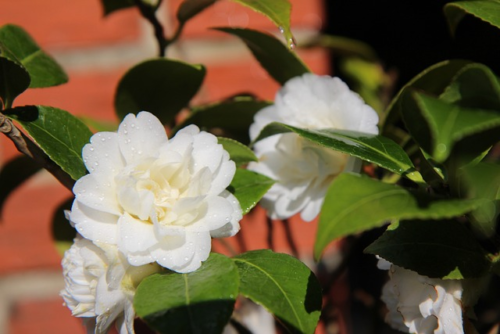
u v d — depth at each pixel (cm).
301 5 70
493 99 45
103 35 71
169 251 44
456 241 45
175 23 70
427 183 45
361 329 70
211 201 45
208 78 71
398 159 46
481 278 46
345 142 46
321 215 40
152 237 43
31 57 52
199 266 44
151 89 54
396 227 45
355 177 41
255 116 52
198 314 42
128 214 44
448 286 45
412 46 85
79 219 44
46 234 72
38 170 60
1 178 60
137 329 67
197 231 44
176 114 56
